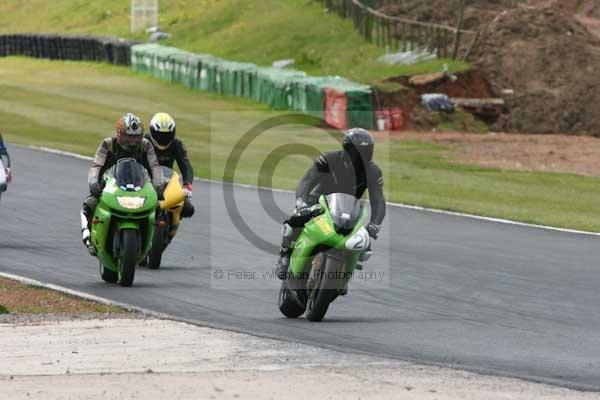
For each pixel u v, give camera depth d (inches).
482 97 5462.6
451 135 4960.6
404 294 1813.5
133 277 1785.2
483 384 1160.8
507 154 4357.8
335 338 1430.9
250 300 1723.7
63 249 2183.8
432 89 5433.1
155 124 1959.9
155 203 1766.7
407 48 6161.4
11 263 2005.4
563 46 5708.7
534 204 3149.6
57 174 3380.9
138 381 1131.9
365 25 6599.4
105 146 1800.0
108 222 1750.7
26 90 6318.9
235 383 1129.4
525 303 1754.4
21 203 2807.6
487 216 2832.2
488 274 2021.4
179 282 1862.7
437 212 2871.6
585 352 1382.9
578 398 1113.4
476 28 6156.5
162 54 6983.3
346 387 1123.3
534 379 1198.9
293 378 1159.6
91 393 1077.1
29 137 4384.8
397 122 5064.0
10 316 1521.9
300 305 1557.6
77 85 6673.2
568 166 4082.2
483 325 1561.3
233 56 7140.8
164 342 1352.1
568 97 5383.9
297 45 6904.5
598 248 2369.6
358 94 5032.0
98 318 1518.2
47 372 1175.0
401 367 1237.7
